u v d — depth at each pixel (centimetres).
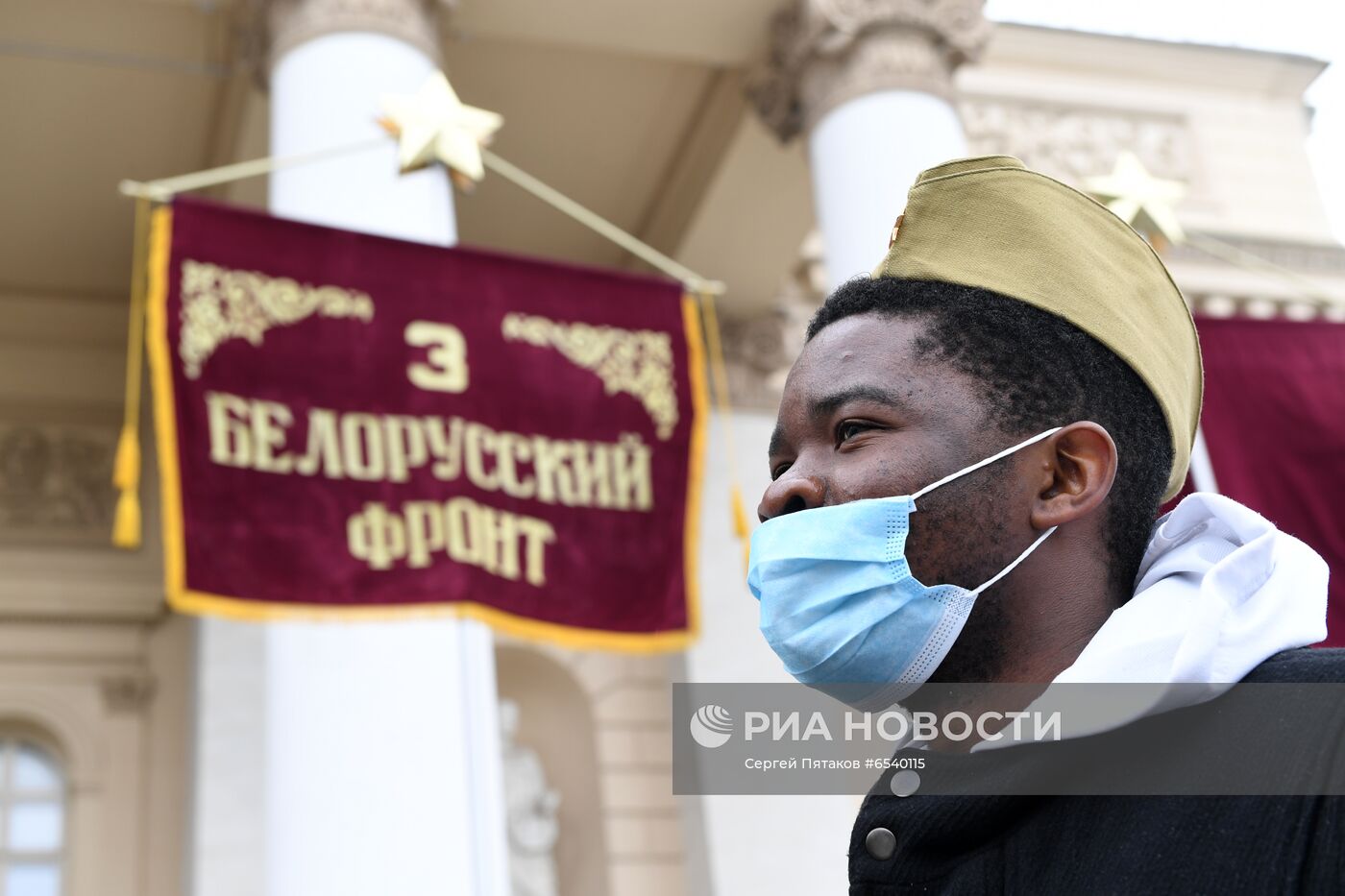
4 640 1192
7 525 1215
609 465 716
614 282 752
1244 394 818
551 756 1224
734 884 1109
